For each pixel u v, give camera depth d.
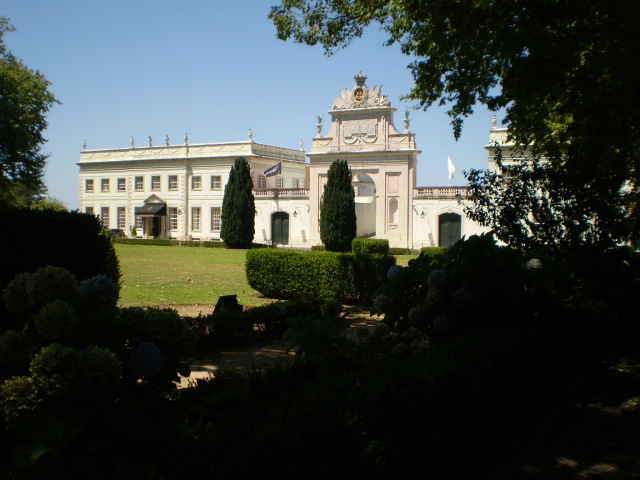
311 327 4.37
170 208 54.91
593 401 6.41
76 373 2.57
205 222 53.28
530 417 5.67
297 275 14.38
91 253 8.64
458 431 4.16
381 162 44.38
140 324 3.11
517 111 10.44
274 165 52.84
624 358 8.43
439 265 6.48
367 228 49.66
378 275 13.38
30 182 30.23
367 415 3.12
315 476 2.78
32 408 2.57
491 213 9.72
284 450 2.62
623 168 9.65
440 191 42.66
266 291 15.01
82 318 2.96
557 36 7.07
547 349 6.32
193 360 7.75
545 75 6.77
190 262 27.27
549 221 9.16
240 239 43.59
